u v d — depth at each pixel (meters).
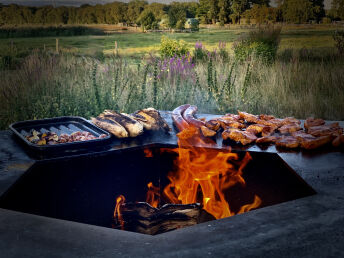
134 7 23.05
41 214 2.04
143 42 20.00
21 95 5.04
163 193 2.46
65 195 2.14
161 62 6.66
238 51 7.88
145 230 2.16
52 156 2.12
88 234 1.40
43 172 2.06
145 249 1.29
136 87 4.97
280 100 5.91
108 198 2.29
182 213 2.16
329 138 2.28
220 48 8.56
